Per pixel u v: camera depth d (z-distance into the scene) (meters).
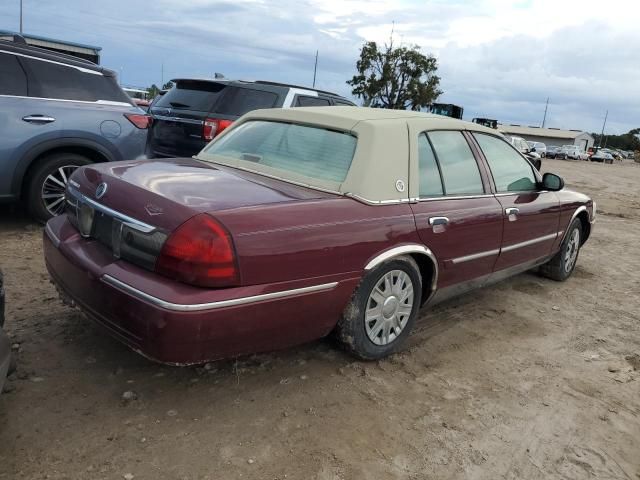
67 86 5.96
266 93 7.48
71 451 2.55
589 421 3.23
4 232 5.86
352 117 3.67
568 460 2.86
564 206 5.41
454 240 3.84
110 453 2.56
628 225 10.79
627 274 6.64
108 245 2.97
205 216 2.65
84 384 3.09
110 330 2.82
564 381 3.69
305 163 3.55
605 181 25.08
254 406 3.04
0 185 5.59
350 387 3.32
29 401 2.89
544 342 4.32
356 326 3.35
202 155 4.09
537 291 5.60
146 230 2.72
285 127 3.90
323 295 3.05
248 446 2.71
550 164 41.28
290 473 2.55
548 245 5.30
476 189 4.23
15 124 5.57
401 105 45.22
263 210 2.84
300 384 3.30
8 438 2.59
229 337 2.70
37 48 5.93
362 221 3.20
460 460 2.77
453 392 3.40
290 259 2.84
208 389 3.16
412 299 3.68
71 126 5.90
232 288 2.67
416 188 3.62
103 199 3.03
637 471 2.83
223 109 7.09
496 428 3.07
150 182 3.07
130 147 6.34
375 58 44.34
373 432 2.92
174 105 7.46
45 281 4.54
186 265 2.59
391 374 3.53
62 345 3.48
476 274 4.27
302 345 3.77
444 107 30.47
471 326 4.50
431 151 3.86
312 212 3.01
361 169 3.33
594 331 4.66
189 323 2.55
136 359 3.39
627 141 135.12
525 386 3.57
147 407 2.94
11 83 5.60
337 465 2.63
